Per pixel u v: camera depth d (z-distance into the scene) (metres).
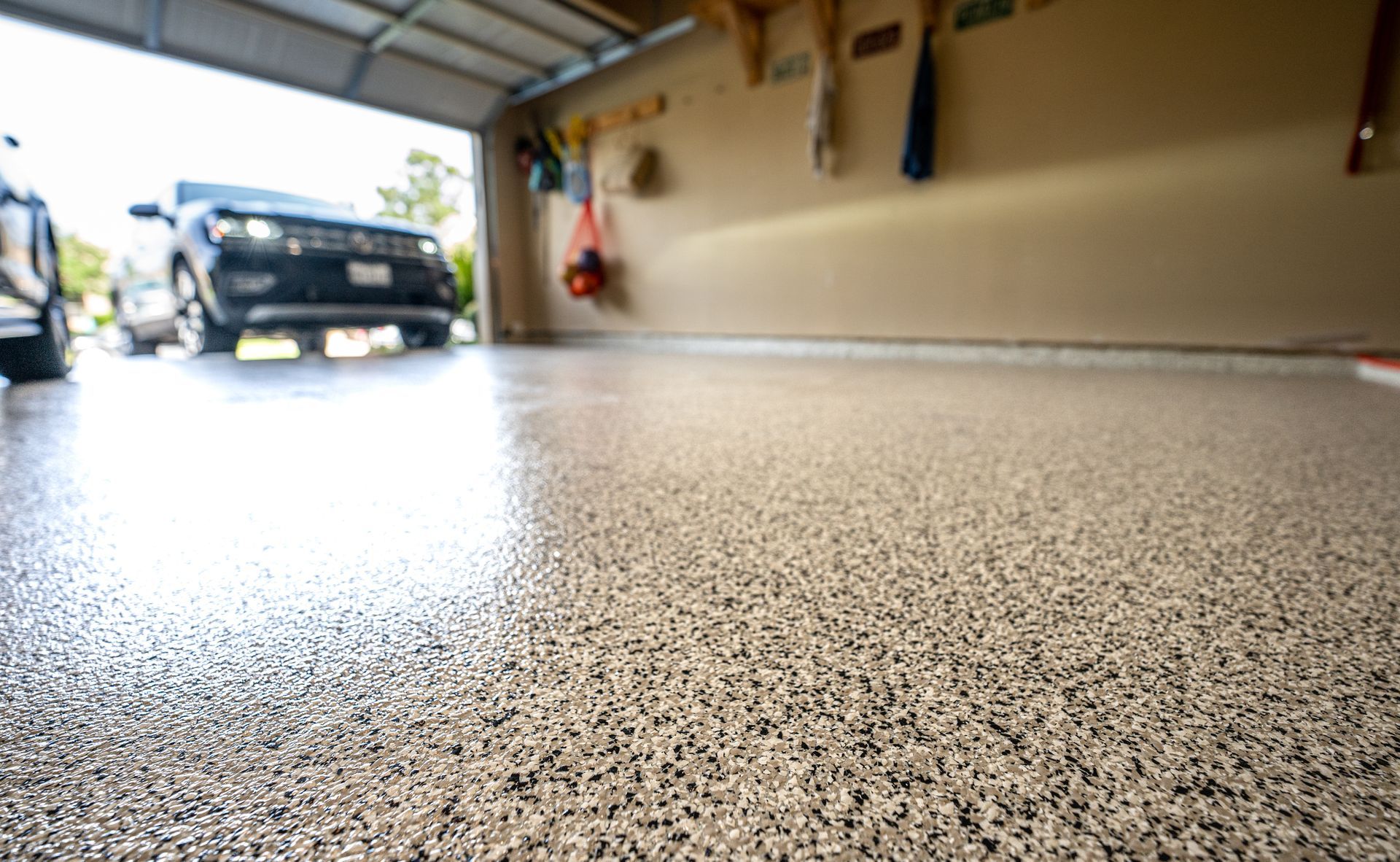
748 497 0.90
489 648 0.47
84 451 1.23
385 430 1.46
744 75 5.31
